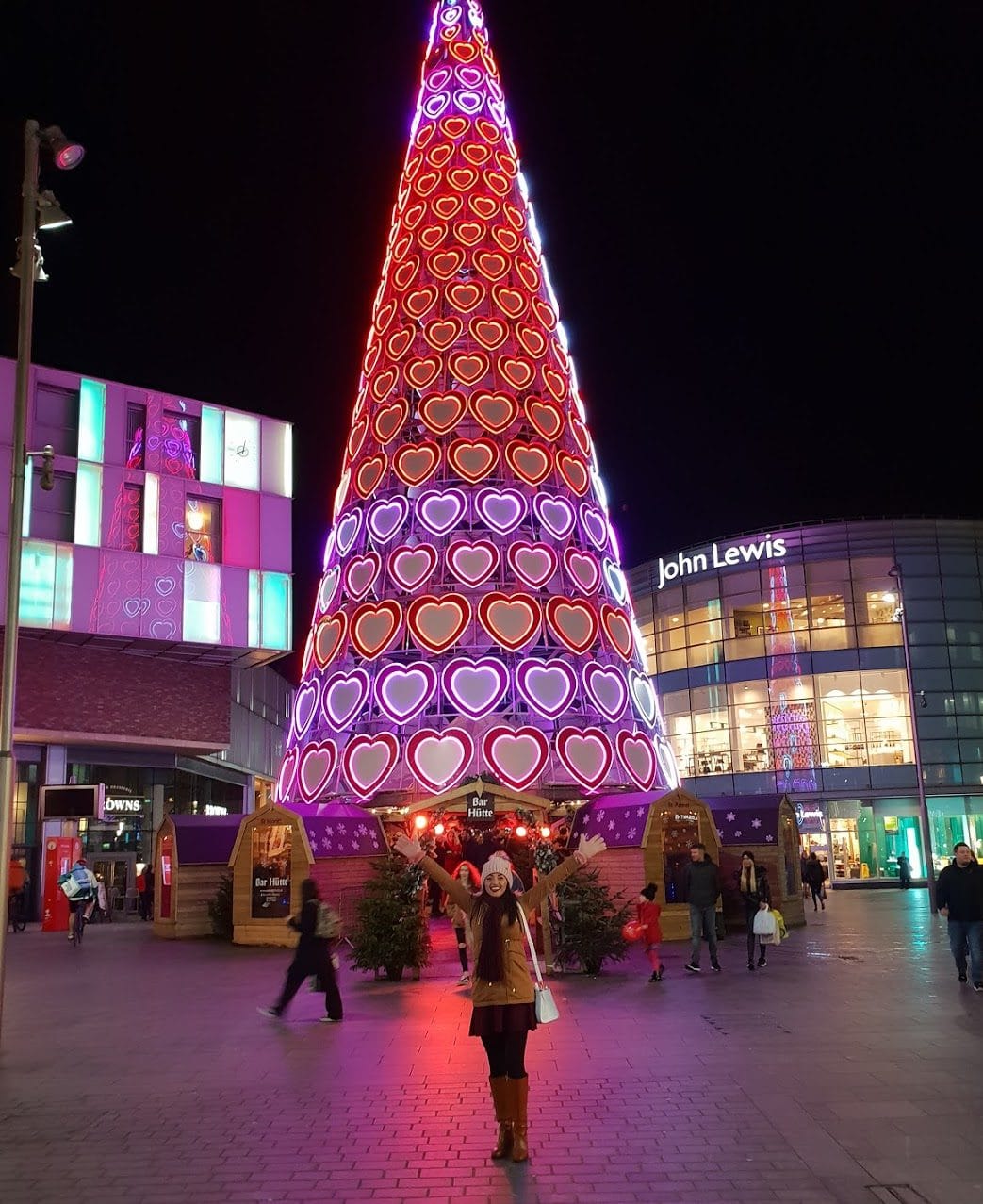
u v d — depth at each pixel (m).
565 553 31.39
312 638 33.12
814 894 34.03
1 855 12.35
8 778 12.41
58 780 39.94
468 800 26.28
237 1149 7.69
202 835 28.28
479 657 29.30
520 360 33.25
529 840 24.80
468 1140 7.82
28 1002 15.93
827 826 53.31
